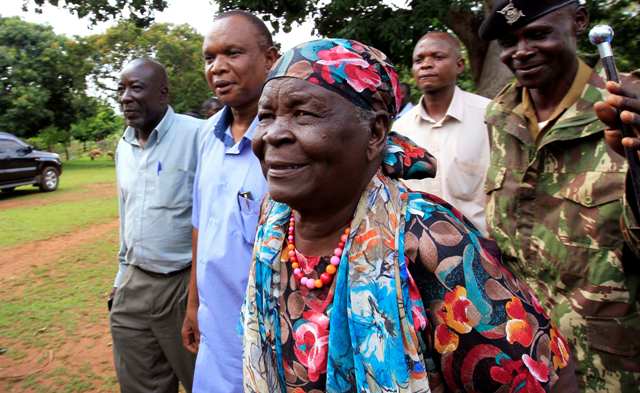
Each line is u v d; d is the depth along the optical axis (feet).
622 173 5.20
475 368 2.96
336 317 3.17
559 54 5.59
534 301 3.12
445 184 9.64
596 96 5.48
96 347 14.29
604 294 5.35
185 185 8.59
